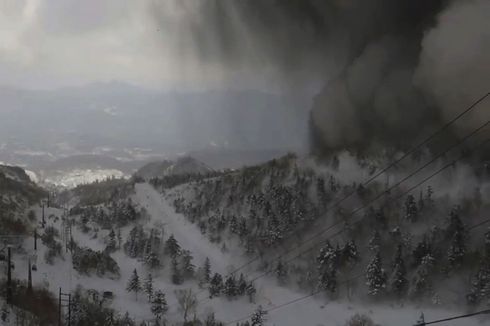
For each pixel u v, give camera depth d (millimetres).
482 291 99688
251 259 130000
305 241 128250
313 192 144375
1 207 125375
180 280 118812
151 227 153625
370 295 107625
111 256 130625
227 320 102500
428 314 101375
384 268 113875
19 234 113750
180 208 165000
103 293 100500
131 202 172625
